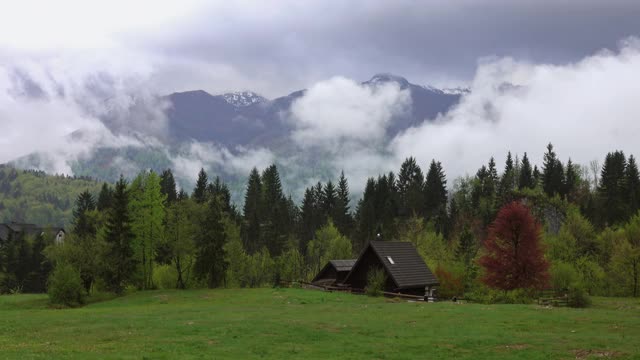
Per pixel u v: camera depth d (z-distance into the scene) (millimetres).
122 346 27500
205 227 80938
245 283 105812
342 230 160375
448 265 84188
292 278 109812
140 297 66812
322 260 113812
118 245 74125
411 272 66375
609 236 95000
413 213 149250
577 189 162375
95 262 71938
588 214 136125
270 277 107438
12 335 31672
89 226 97000
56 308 58438
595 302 62969
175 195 157000
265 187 168125
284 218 154750
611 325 34812
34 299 65188
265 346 27922
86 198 143000
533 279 65688
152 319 38844
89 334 31844
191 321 37312
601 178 158625
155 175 79375
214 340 29516
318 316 40406
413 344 28516
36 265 114625
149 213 78500
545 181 163500
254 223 148375
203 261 80250
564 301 56969
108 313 44812
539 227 68000
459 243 109500
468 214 154000
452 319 38219
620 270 80938
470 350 27156
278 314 42125
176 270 87500
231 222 105250
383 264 65188
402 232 129875
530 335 31125
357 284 69062
